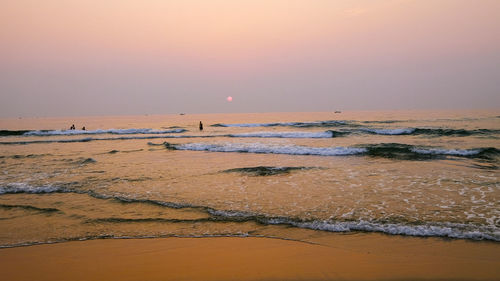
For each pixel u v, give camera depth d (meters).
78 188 11.40
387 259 5.51
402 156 17.62
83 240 6.79
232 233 6.95
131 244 6.52
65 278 5.18
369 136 30.98
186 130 46.75
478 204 8.34
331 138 29.84
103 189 11.17
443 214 7.63
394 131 33.47
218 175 13.24
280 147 21.58
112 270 5.42
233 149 22.38
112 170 14.98
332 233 6.75
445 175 12.09
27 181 12.82
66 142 31.97
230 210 8.44
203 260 5.70
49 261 5.84
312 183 11.38
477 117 64.94
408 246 6.00
